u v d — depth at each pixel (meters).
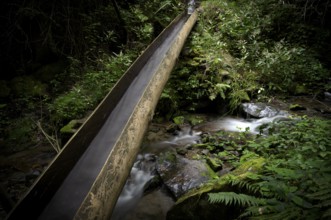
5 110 6.37
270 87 6.11
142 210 3.03
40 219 1.93
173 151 4.32
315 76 6.80
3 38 7.38
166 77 4.47
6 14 7.26
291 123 4.10
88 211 1.68
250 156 3.28
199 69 6.25
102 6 8.04
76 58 7.45
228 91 5.84
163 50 5.86
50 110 5.83
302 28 8.64
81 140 2.63
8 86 6.96
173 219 2.49
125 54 6.90
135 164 4.04
